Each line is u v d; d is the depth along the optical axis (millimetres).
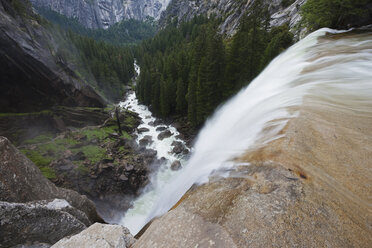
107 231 2908
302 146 3035
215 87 27531
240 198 2201
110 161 24281
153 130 36500
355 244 1652
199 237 1817
